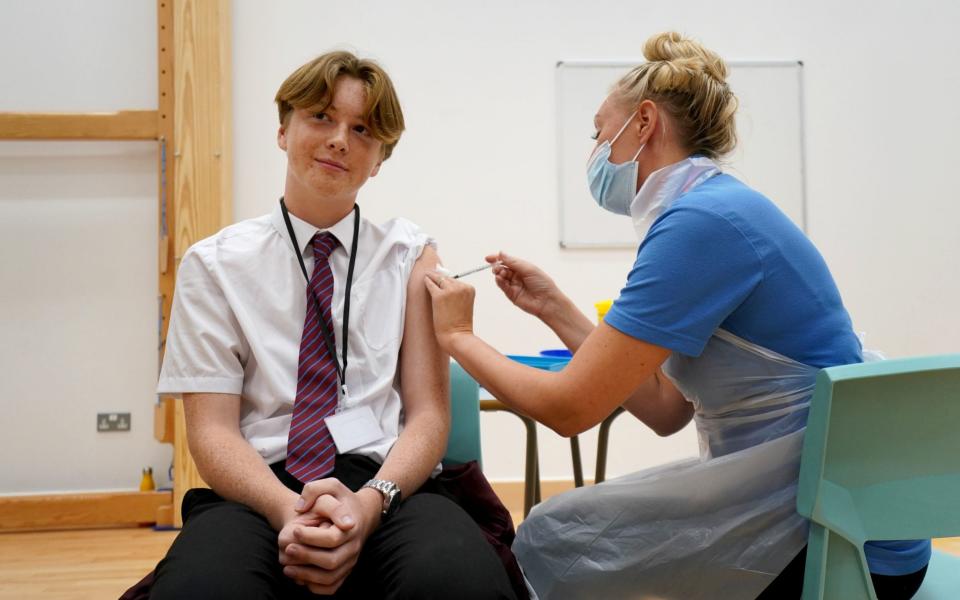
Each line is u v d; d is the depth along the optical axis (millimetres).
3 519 3289
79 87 3520
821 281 1137
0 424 3461
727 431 1189
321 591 1032
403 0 3654
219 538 1053
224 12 3471
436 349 1355
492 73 3695
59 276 3506
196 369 1238
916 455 950
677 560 1149
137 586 1101
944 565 1245
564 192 3725
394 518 1141
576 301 3729
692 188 1213
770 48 3801
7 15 3488
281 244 1344
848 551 965
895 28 3838
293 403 1263
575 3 3725
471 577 1014
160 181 3389
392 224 1448
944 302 3836
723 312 1074
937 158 3844
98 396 3510
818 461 927
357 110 1288
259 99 3598
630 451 3734
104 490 3492
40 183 3500
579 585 1235
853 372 896
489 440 3680
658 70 1262
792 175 3799
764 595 1116
